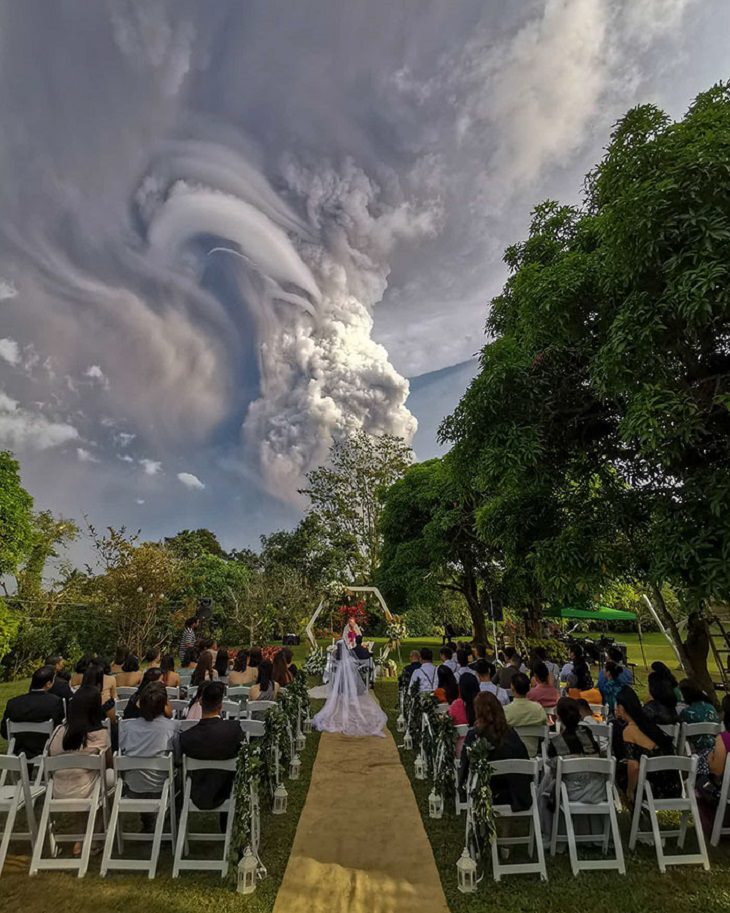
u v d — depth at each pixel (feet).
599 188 19.81
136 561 57.41
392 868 13.65
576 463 26.16
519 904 12.05
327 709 29.14
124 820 17.37
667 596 42.98
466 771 15.42
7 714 17.35
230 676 25.93
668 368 17.62
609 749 14.53
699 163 15.38
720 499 16.44
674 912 11.62
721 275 14.71
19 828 16.52
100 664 18.08
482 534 31.73
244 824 13.20
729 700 15.56
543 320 21.66
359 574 109.29
